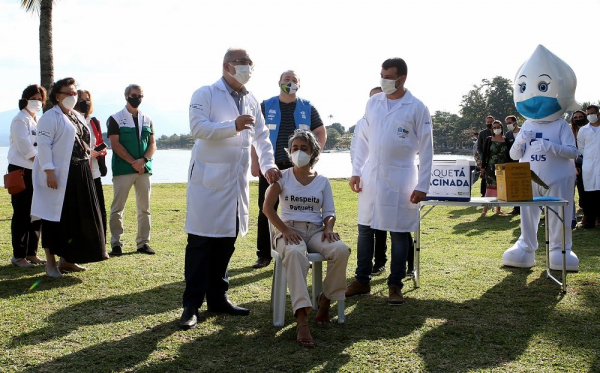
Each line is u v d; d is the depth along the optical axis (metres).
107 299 4.35
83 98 5.88
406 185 4.38
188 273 3.82
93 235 5.05
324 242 3.76
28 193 5.55
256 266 5.60
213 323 3.79
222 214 3.75
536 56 5.42
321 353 3.24
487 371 2.98
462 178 4.55
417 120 4.38
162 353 3.22
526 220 5.52
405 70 4.41
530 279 5.06
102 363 3.07
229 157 3.75
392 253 4.38
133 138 6.10
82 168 5.04
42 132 4.82
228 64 3.81
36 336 3.49
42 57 11.48
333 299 3.76
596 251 6.31
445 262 5.80
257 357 3.18
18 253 5.54
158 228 8.01
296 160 3.84
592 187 7.96
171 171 24.56
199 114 3.69
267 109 5.68
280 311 3.73
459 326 3.73
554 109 5.34
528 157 5.43
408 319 3.90
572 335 3.54
